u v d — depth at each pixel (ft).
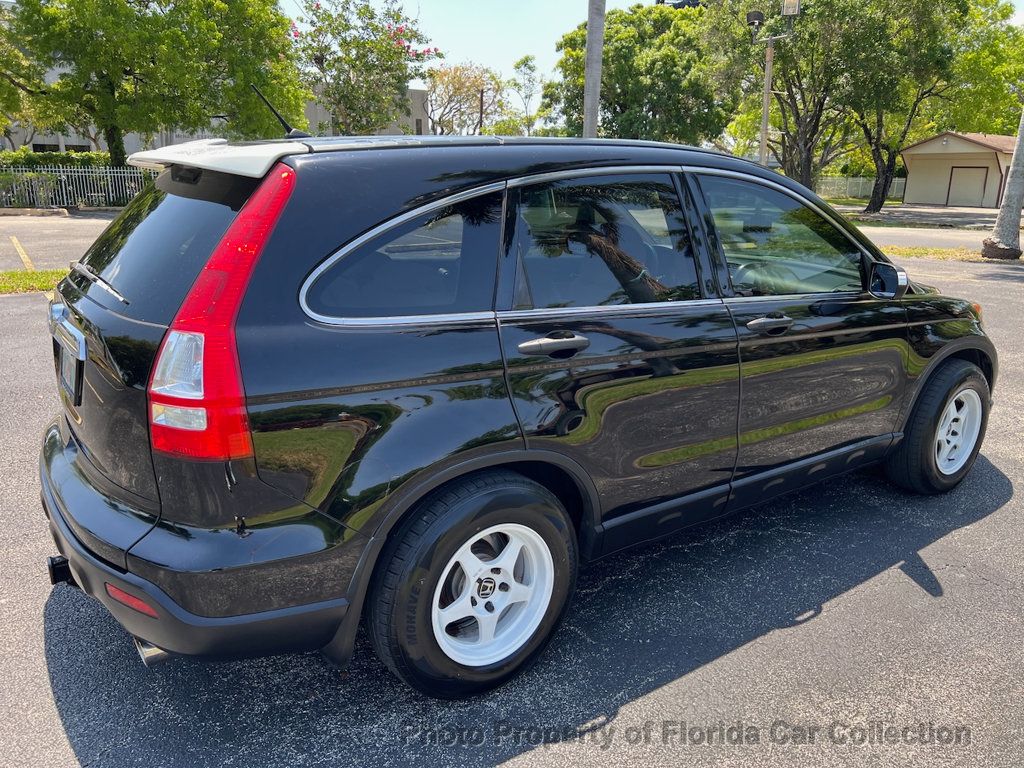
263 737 8.03
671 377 9.55
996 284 40.14
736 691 8.87
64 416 9.56
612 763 7.75
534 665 9.29
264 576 7.04
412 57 98.02
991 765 7.79
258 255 7.00
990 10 150.61
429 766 7.68
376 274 7.61
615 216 9.41
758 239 10.92
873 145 125.70
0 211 74.69
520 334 8.30
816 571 11.56
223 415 6.70
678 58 119.24
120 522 7.27
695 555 12.05
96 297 8.00
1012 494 14.42
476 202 8.28
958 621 10.30
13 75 81.51
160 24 75.41
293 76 88.53
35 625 9.83
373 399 7.38
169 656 7.47
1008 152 154.40
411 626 7.83
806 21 99.91
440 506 7.87
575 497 9.56
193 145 9.12
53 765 7.54
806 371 11.17
